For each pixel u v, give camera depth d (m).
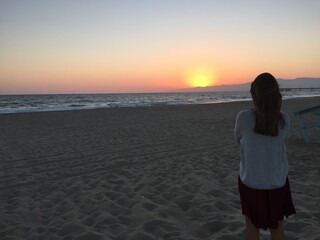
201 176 6.11
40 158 8.48
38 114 25.14
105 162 7.82
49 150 9.61
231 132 12.66
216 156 8.04
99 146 10.09
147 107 33.53
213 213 4.20
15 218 4.40
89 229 3.87
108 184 5.89
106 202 4.84
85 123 17.72
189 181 5.81
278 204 2.41
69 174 6.80
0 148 10.09
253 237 2.50
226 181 5.75
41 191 5.65
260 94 2.41
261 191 2.41
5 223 4.23
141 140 11.07
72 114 24.86
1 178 6.57
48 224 4.17
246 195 2.48
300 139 10.15
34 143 10.99
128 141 10.92
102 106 40.81
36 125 17.11
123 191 5.45
